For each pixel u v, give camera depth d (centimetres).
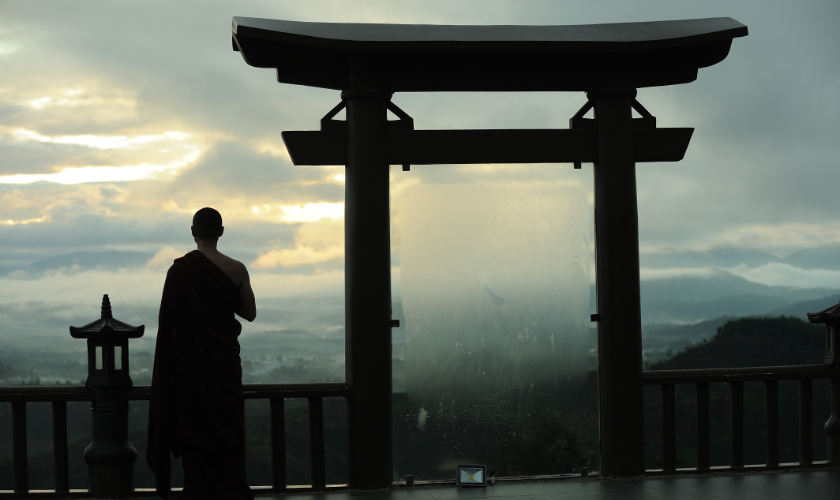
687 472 429
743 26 409
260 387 392
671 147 432
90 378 376
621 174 425
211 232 336
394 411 419
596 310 431
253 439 2261
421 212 429
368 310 405
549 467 425
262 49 400
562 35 415
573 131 427
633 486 401
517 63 426
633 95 427
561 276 434
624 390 422
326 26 424
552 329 432
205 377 318
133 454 380
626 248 425
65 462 378
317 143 410
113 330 372
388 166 420
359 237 406
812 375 444
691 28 427
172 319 319
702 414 434
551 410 429
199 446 316
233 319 328
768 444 440
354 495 390
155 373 324
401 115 422
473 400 425
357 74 409
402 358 422
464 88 425
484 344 429
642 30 432
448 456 420
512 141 421
